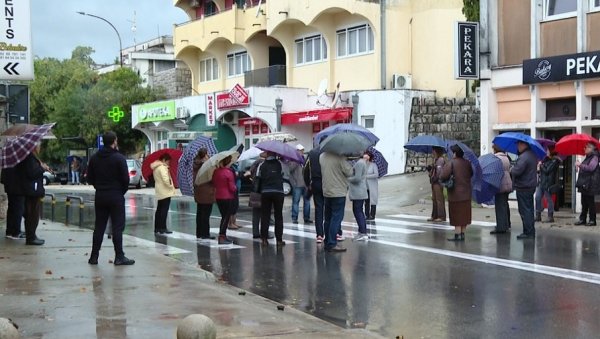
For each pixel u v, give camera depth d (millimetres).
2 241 12828
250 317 7258
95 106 45781
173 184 16000
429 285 9352
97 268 10047
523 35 19688
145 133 43969
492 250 12117
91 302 7750
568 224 15711
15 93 14406
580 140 15102
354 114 29547
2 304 7586
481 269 10359
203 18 39594
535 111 19219
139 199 27438
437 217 17062
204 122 36219
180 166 15188
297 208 17188
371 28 30406
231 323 6977
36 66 54156
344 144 11867
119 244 10352
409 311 8008
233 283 9789
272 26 34125
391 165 28844
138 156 47562
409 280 9703
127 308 7488
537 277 9695
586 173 15109
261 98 31922
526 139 13523
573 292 8758
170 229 16328
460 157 13250
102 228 10367
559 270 10164
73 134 47188
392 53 30266
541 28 19234
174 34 42688
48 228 15219
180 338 5242
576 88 18188
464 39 20312
